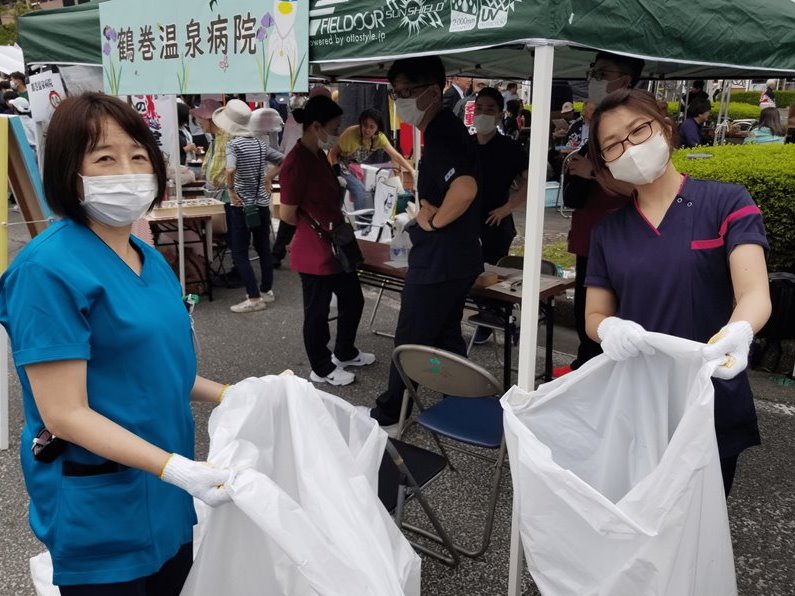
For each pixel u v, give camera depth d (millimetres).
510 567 2035
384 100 7816
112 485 1380
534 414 1842
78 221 1370
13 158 3324
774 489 3012
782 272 4438
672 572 1433
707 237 1745
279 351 4797
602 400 1775
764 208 4414
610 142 1726
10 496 2973
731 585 1594
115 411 1364
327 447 1516
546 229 7809
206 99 6082
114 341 1344
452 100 8812
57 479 1376
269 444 1603
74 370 1276
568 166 3449
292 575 1447
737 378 1840
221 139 5832
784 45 2465
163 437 1445
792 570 2463
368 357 4496
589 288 1954
